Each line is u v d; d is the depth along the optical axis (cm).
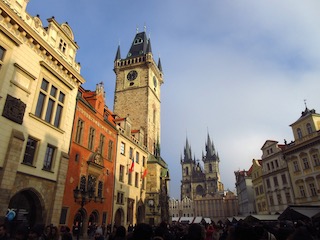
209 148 19162
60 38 2688
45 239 1194
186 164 19212
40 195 2170
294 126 5019
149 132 6488
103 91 3709
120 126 4459
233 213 14938
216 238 1359
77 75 2844
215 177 17638
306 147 4616
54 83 2509
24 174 2017
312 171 4444
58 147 2483
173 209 16462
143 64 7194
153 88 7312
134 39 8312
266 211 5997
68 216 2594
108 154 3719
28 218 2147
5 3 1920
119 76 7425
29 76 2172
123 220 3919
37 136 2212
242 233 536
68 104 2712
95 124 3378
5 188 1800
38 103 2286
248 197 8225
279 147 5856
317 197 4278
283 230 876
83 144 3016
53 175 2362
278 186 5488
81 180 2903
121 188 3972
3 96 1894
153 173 5150
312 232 1430
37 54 2295
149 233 599
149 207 4844
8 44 1989
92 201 3094
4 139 1869
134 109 6731
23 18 2152
